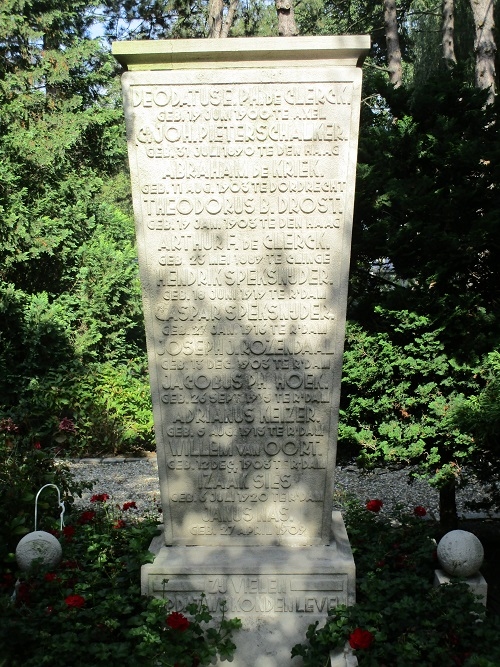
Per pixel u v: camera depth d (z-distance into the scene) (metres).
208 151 3.60
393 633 3.52
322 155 3.58
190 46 3.50
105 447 10.11
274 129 3.57
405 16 18.53
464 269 5.31
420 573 4.07
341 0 18.88
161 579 3.67
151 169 3.62
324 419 3.78
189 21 18.91
